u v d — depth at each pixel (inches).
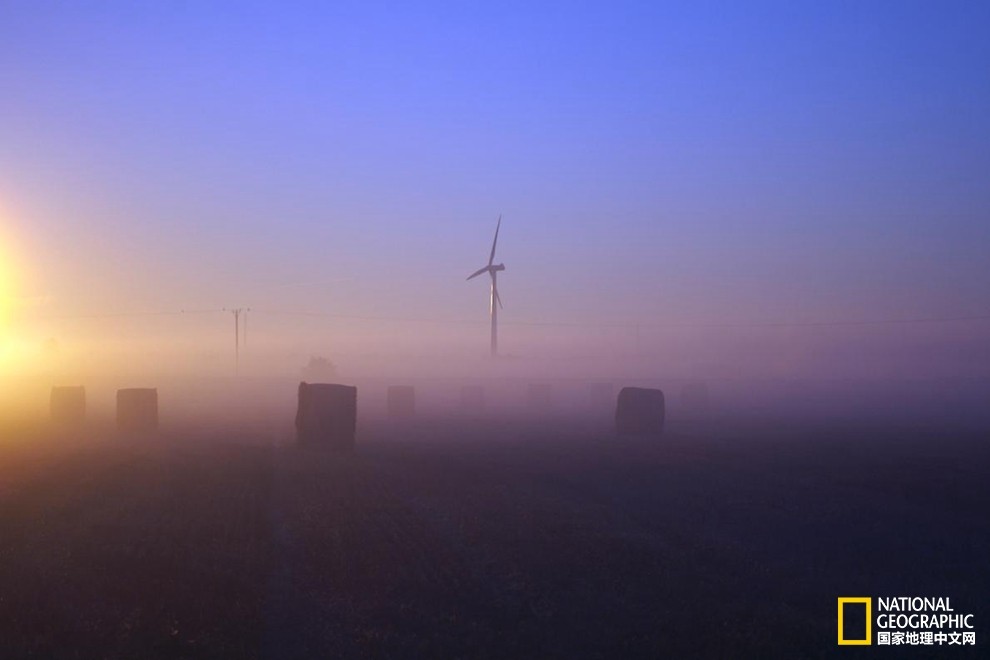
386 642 546.3
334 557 767.7
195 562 740.0
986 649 550.6
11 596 628.4
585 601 641.6
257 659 514.3
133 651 519.2
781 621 596.4
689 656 528.4
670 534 881.5
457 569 729.0
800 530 909.8
